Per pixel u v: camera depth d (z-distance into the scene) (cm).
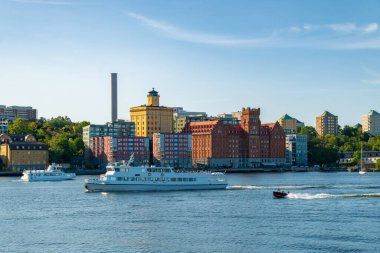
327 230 12712
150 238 11988
